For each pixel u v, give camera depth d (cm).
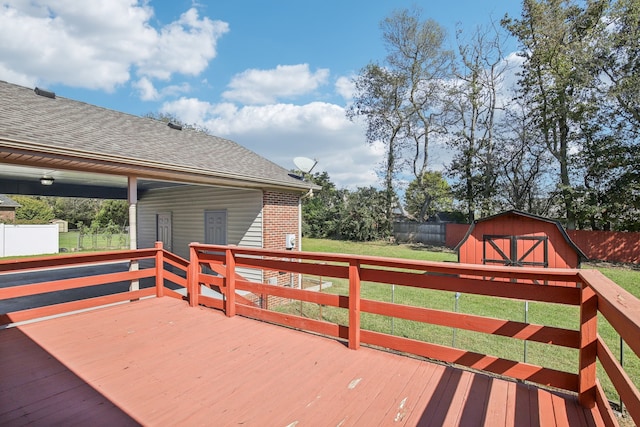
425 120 2272
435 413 213
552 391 238
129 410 220
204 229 938
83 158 456
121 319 404
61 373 270
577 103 1529
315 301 346
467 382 252
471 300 854
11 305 627
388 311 297
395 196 2383
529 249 959
